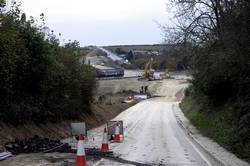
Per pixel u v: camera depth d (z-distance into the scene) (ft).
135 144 78.23
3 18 59.72
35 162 50.31
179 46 118.52
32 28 77.77
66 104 102.73
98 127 122.72
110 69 422.41
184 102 235.20
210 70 104.73
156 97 332.60
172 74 463.01
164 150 69.15
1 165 47.39
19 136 67.56
